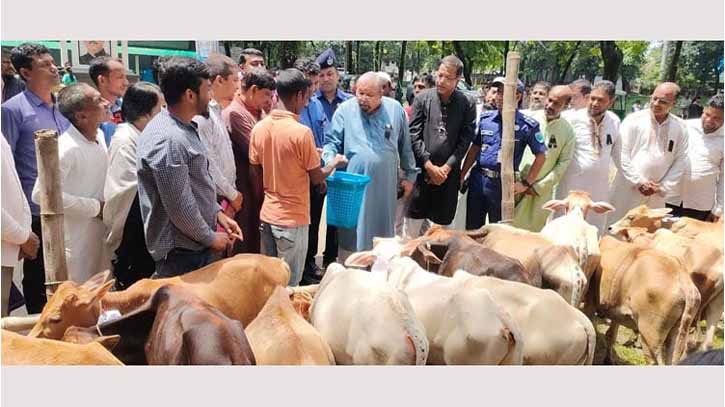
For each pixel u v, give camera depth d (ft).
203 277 11.20
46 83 13.85
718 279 14.61
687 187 19.57
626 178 19.42
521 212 18.92
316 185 15.10
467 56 50.06
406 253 13.38
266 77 15.34
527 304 10.64
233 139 15.31
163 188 10.71
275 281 11.71
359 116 17.29
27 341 8.20
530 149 18.99
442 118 18.31
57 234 10.59
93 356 8.22
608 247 14.83
